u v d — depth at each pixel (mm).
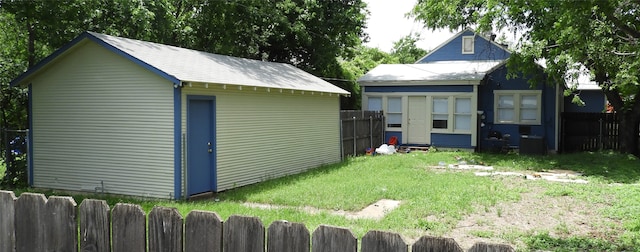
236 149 11148
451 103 19609
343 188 10258
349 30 22844
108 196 10148
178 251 2793
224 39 20500
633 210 7664
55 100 11039
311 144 14484
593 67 14719
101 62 10406
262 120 12094
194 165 10016
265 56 23781
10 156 11820
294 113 13570
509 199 8914
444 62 23922
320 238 2510
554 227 6965
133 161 10094
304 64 23719
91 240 3006
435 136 20031
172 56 11273
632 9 9266
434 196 9164
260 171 11977
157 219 2844
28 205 3180
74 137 10836
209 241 2725
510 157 16625
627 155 16047
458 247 2273
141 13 14445
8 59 13703
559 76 15383
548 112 18703
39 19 11969
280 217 7574
